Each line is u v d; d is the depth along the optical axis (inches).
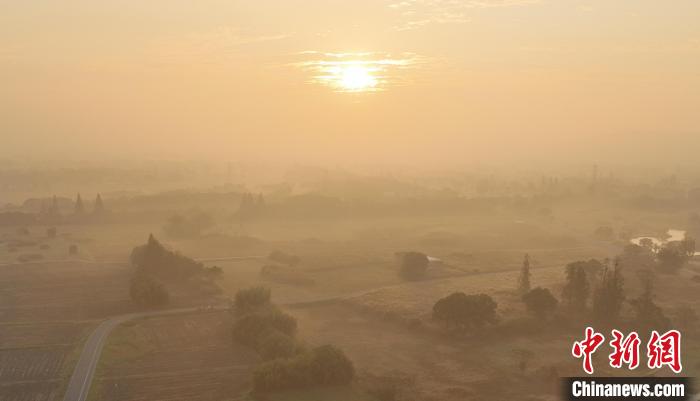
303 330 6358.3
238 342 5876.0
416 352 5748.0
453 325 6250.0
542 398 4753.9
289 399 4591.5
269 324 5880.9
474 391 4872.0
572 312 6791.3
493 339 6092.5
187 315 6727.4
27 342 5861.2
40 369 5226.4
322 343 5954.7
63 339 5964.6
